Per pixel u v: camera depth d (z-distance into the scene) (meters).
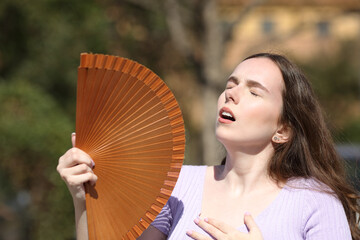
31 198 8.73
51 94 14.05
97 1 14.97
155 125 2.89
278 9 34.00
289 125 3.19
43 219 8.65
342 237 2.94
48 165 8.63
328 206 3.01
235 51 23.81
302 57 31.41
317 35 33.72
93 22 14.37
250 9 16.83
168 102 2.87
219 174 3.33
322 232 2.94
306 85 3.27
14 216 8.98
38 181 8.71
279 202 3.03
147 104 2.87
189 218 3.11
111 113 2.88
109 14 16.58
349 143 4.31
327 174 3.26
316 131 3.26
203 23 16.66
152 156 2.92
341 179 3.30
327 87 30.66
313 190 3.05
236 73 3.20
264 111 3.08
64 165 2.89
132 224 2.94
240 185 3.17
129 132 2.90
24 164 8.66
